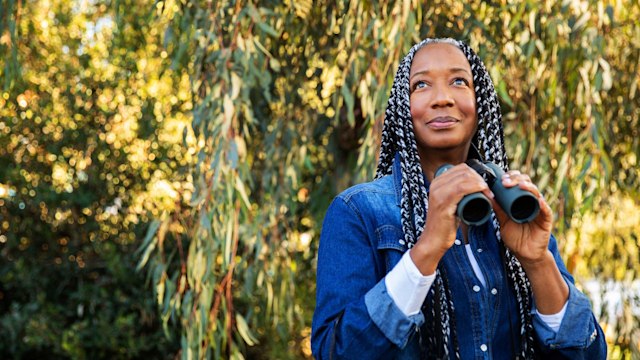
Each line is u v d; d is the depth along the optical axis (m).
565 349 1.43
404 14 3.17
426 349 1.40
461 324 1.42
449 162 1.53
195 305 3.32
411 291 1.30
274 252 4.00
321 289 1.42
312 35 4.02
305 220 5.23
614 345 3.92
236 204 3.27
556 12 3.38
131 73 5.74
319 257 1.48
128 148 5.97
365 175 3.28
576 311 1.42
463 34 3.57
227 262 3.22
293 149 4.05
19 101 5.80
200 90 3.42
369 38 3.37
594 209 4.09
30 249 6.12
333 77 3.80
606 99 3.89
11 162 5.97
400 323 1.30
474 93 1.51
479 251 1.47
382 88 3.17
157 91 5.73
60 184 6.11
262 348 5.89
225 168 3.18
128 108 5.96
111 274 5.93
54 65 5.88
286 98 4.12
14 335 5.54
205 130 3.31
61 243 6.15
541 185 3.47
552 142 3.64
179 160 5.73
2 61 3.75
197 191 3.28
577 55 3.30
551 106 3.50
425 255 1.29
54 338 5.55
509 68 3.60
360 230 1.45
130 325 5.62
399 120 1.50
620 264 4.14
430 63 1.49
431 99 1.47
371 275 1.42
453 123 1.47
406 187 1.46
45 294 5.89
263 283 4.56
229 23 3.48
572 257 3.75
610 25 3.32
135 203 6.05
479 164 1.38
